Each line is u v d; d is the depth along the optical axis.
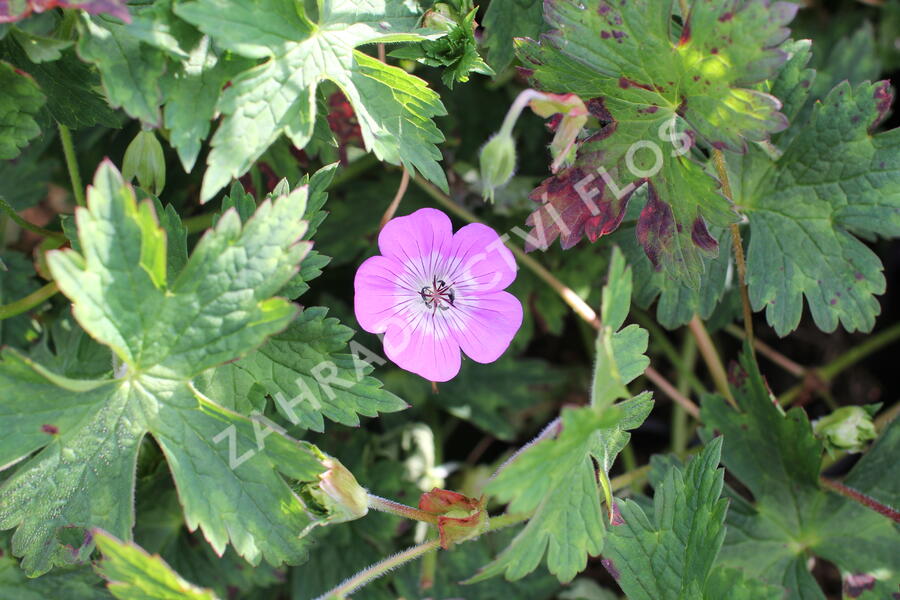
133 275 0.22
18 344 0.31
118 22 0.23
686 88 0.25
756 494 0.29
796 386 0.37
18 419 0.23
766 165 0.29
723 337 0.38
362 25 0.25
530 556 0.22
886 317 0.38
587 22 0.25
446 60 0.26
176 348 0.23
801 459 0.28
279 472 0.23
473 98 0.34
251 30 0.23
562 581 0.23
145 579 0.22
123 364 0.23
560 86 0.26
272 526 0.23
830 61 0.37
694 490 0.25
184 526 0.30
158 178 0.26
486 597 0.33
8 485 0.23
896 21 0.37
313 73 0.24
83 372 0.28
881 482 0.29
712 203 0.25
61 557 0.24
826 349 0.38
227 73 0.24
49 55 0.24
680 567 0.25
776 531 0.29
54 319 0.31
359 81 0.25
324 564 0.32
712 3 0.24
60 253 0.21
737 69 0.24
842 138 0.28
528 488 0.21
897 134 0.27
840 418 0.29
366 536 0.32
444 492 0.24
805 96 0.28
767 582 0.29
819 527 0.29
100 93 0.26
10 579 0.26
